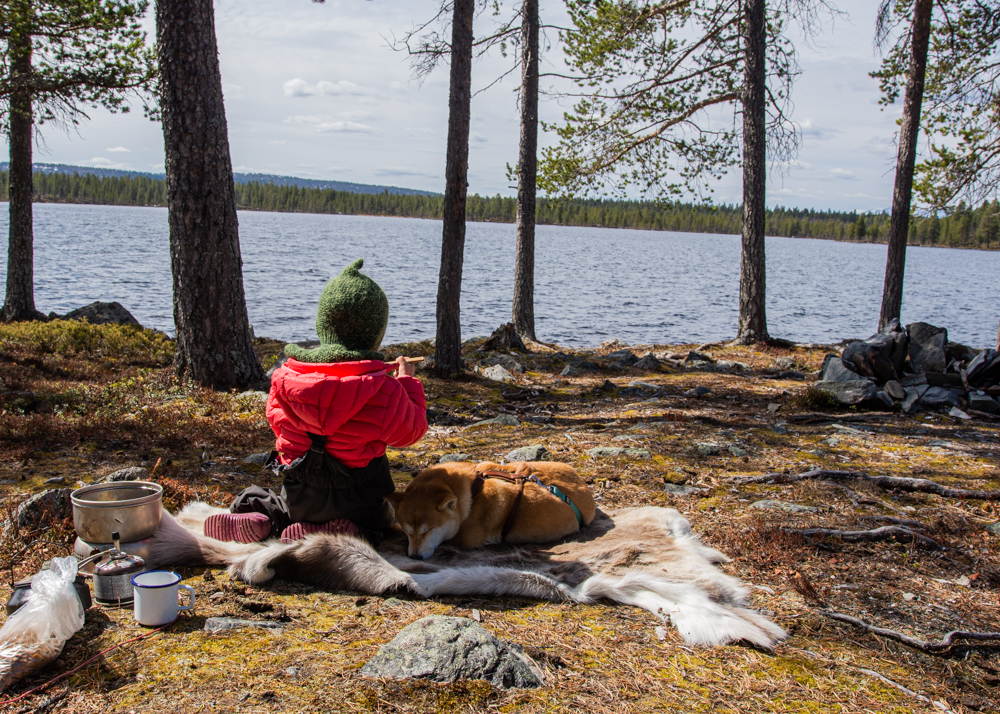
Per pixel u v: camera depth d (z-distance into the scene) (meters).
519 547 3.72
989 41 12.58
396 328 22.34
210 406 7.09
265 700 2.24
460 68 9.13
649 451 5.95
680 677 2.55
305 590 3.17
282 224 153.00
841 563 3.73
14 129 13.96
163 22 7.32
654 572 3.35
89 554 3.15
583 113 14.77
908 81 13.69
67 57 12.66
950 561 3.80
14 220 14.49
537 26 12.74
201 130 7.60
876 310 37.12
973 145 12.11
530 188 13.58
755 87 13.30
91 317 14.84
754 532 4.04
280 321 23.44
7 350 10.14
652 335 23.33
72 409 6.91
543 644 2.73
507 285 40.66
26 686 2.30
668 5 13.72
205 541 3.44
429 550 3.46
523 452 5.69
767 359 12.61
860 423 7.35
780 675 2.60
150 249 60.31
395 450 5.98
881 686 2.56
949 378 8.38
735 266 78.12
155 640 2.63
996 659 2.82
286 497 3.51
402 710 2.21
